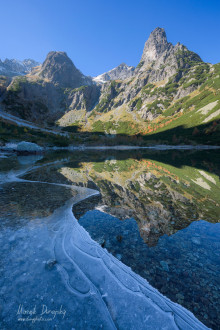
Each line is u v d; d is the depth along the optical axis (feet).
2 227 10.91
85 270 7.63
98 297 6.23
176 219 14.10
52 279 6.84
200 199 19.75
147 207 16.79
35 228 11.10
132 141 308.19
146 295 6.57
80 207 15.98
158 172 39.78
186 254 9.43
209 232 11.99
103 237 10.85
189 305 6.33
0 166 41.14
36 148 98.17
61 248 9.14
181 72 534.37
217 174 37.11
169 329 5.29
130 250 9.62
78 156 92.32
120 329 5.10
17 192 19.22
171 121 383.86
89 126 495.82
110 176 33.58
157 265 8.43
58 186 23.03
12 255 8.11
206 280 7.59
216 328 5.52
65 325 5.08
